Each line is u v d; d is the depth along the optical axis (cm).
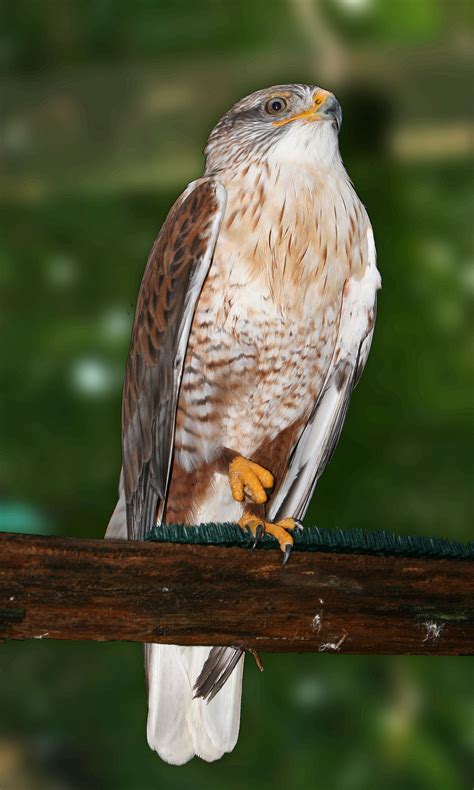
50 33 1162
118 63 1146
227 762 994
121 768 1009
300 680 1014
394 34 1135
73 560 516
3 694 1040
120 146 1120
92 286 1130
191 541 569
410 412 1116
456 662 1013
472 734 983
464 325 1125
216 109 1106
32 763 1023
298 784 979
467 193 1148
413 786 966
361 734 993
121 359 1072
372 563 562
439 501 1077
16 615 510
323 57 1107
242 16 1143
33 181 1130
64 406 1083
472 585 574
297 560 551
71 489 1073
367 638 562
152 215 1138
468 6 1125
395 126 1124
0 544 507
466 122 1111
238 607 542
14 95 1121
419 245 1141
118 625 524
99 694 1035
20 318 1115
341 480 1103
